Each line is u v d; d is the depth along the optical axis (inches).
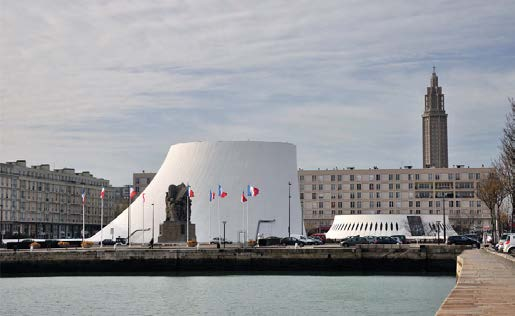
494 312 1151.0
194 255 3678.6
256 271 3668.8
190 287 2992.1
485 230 6614.2
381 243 4210.1
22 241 4416.8
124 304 2486.5
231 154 5762.8
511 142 3786.9
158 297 2662.4
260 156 5797.2
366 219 5659.5
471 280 1739.7
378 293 2701.8
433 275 3513.8
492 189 4788.4
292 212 5831.7
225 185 5679.1
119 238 5226.4
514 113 3801.7
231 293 2763.3
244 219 5615.2
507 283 1658.5
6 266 3577.8
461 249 3636.8
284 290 2851.9
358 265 3646.7
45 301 2581.2
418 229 5595.5
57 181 7760.8
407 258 3651.6
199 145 5802.2
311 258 3663.9
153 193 5802.2
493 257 2861.7
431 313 2176.4
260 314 2236.7
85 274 3622.0
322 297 2600.9
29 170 7244.1
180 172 5777.6
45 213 7504.9
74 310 2365.9
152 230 5201.8
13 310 2373.3
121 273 3641.7
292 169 5949.8
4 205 6806.1
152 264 3666.3
